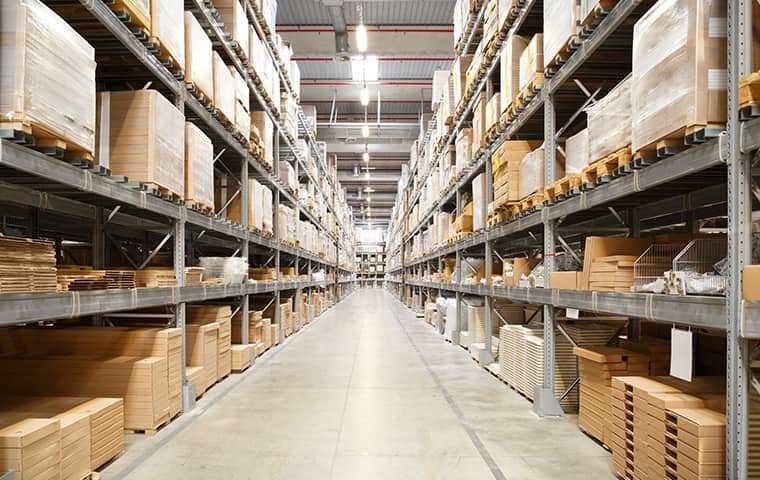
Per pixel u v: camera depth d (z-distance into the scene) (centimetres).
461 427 418
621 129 322
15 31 234
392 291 3061
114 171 382
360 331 1130
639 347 399
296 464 336
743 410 219
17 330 434
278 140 923
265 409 475
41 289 274
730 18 226
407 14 1295
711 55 244
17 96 233
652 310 287
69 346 424
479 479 312
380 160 2623
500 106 595
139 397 393
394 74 1662
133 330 432
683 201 425
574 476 316
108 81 486
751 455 221
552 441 382
